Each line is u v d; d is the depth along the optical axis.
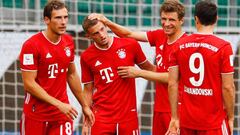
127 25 34.53
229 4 35.50
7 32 33.00
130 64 23.41
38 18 33.75
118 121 23.23
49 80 22.42
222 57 20.19
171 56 20.95
